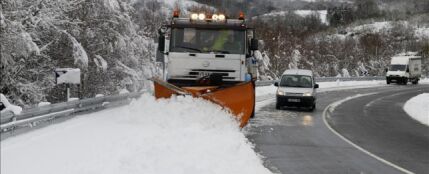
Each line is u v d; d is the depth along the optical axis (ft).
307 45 218.59
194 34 47.55
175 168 26.81
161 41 46.88
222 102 43.09
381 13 487.61
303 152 37.58
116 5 70.95
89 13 69.21
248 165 30.09
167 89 44.47
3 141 33.78
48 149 31.01
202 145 33.65
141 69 85.92
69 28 64.69
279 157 35.12
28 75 61.05
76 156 29.04
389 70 193.77
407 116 71.46
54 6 56.39
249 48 48.80
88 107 50.49
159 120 41.78
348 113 72.90
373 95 120.98
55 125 41.19
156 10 119.03
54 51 64.64
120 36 74.54
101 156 28.96
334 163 33.45
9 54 50.62
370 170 31.40
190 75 47.09
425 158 36.32
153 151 30.09
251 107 44.47
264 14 362.12
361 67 250.57
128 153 29.73
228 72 47.19
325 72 224.94
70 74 47.47
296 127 53.31
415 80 199.41
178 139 34.94
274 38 184.55
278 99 72.59
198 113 41.78
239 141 37.32
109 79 79.66
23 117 36.73
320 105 86.28
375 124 59.26
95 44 73.26
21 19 52.90
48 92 66.90
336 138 45.91
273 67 178.50
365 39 301.22
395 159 35.58
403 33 384.88
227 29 47.57
